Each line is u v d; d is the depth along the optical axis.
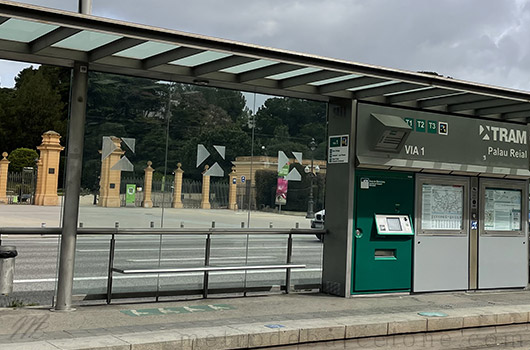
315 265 9.94
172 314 7.80
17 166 51.25
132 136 8.66
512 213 11.20
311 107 10.11
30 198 40.94
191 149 9.13
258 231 9.40
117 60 7.91
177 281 8.96
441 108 10.41
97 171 8.38
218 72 8.62
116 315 7.60
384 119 9.62
